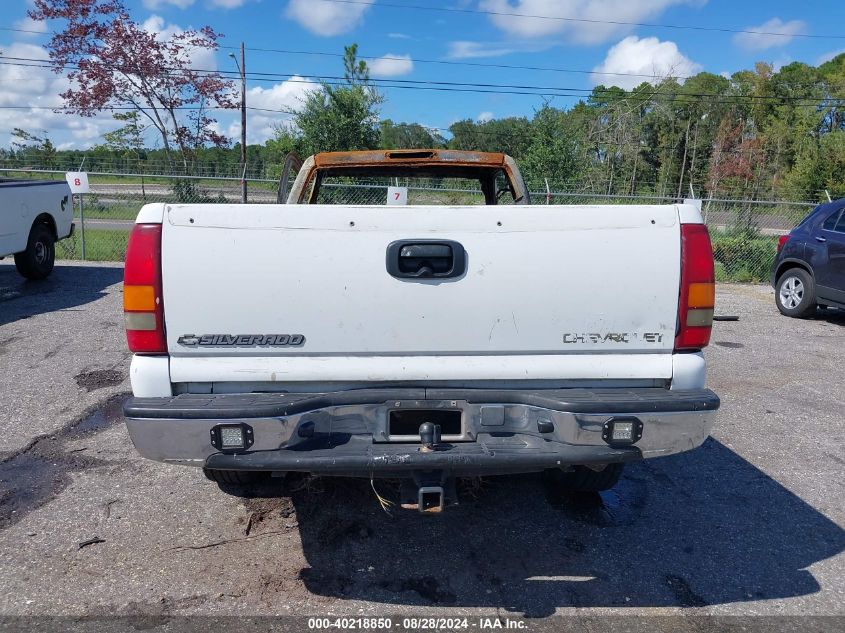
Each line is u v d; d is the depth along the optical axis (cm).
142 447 268
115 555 324
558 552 337
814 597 303
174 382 279
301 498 385
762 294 1172
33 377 580
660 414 275
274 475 394
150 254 271
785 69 6219
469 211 280
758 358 723
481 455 268
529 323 286
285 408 267
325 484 400
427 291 281
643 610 291
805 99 4384
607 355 292
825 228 904
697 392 288
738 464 449
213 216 273
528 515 373
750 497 401
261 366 280
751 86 5288
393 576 313
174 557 324
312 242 276
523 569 321
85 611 283
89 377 582
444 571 318
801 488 414
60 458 429
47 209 1034
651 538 352
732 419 534
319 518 363
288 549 333
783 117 4569
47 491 387
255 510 370
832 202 925
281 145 2552
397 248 278
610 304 287
